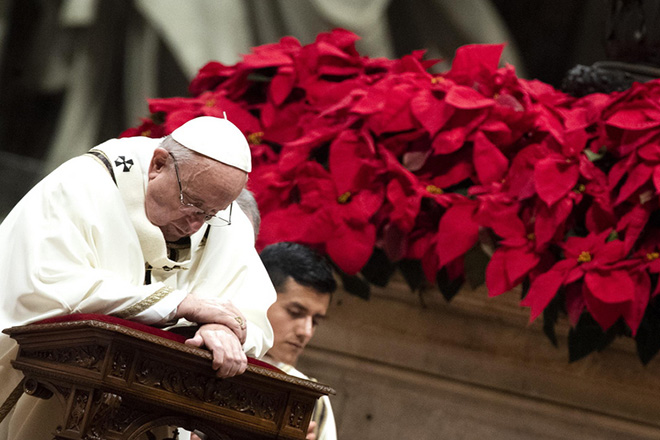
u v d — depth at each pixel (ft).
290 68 50.85
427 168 48.11
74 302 32.48
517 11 159.12
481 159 46.60
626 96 46.06
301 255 44.60
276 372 32.07
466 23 156.46
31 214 33.71
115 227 33.96
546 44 159.63
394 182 47.21
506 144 47.44
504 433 52.47
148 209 34.32
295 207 48.03
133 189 34.30
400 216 47.11
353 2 151.43
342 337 53.11
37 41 163.32
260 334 36.04
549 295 44.80
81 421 29.19
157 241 34.60
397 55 160.35
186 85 157.48
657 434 52.49
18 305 32.96
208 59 152.97
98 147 35.35
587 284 44.42
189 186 33.06
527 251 45.80
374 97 47.44
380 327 52.65
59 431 29.63
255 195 48.80
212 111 50.75
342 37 52.39
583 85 53.72
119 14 158.10
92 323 28.58
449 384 52.65
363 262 47.32
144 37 157.58
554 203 45.32
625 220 45.03
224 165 32.86
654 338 47.75
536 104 48.19
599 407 52.21
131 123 158.92
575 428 52.42
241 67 52.39
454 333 52.24
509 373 52.13
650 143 44.68
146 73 157.79
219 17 152.87
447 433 52.60
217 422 30.99
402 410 52.95
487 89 48.34
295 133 50.78
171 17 152.76
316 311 44.45
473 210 46.44
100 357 29.07
